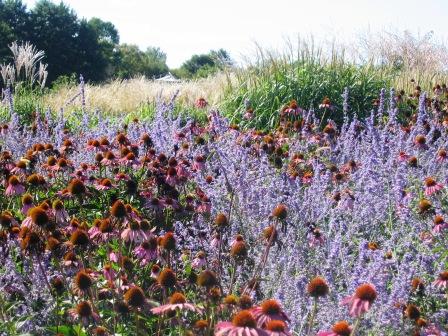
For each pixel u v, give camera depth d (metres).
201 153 6.34
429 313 3.71
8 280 3.85
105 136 7.11
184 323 3.42
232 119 10.22
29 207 4.71
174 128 7.22
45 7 49.56
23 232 3.86
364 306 2.80
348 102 10.88
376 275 3.72
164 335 3.73
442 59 15.27
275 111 10.39
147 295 4.06
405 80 12.54
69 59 50.41
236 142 6.88
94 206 5.48
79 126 8.62
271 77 11.56
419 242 4.75
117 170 6.06
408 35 15.26
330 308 3.58
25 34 48.47
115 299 3.62
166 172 5.57
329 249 4.40
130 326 3.64
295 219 4.62
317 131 8.12
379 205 5.04
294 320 3.50
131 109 13.10
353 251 4.73
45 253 3.97
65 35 50.03
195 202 5.28
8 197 5.57
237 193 5.10
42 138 7.24
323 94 10.83
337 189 5.62
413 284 3.83
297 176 5.98
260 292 3.80
